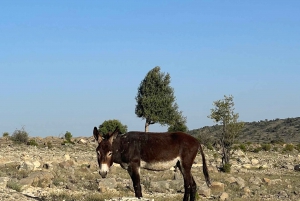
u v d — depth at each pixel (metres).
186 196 16.03
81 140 53.97
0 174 23.36
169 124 64.25
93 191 21.31
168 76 65.50
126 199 13.59
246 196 23.48
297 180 32.88
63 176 24.25
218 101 41.75
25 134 50.06
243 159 49.09
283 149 66.44
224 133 41.44
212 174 32.97
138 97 65.88
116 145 15.31
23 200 15.42
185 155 15.95
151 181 24.88
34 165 26.70
